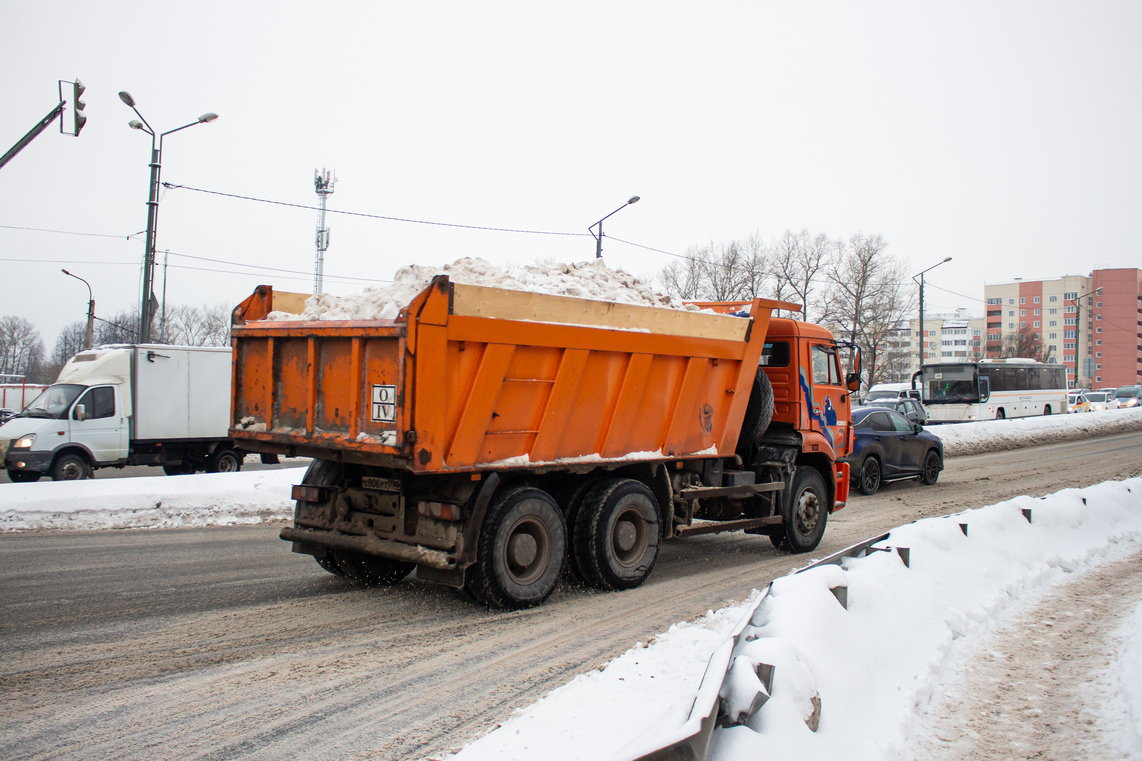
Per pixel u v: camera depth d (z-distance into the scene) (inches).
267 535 395.2
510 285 269.6
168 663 199.8
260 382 280.4
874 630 200.2
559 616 253.4
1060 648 222.4
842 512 519.2
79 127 652.7
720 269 2148.1
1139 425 1393.9
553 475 288.5
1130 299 5388.8
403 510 254.5
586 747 146.8
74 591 273.1
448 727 162.9
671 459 312.7
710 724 122.3
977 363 1451.8
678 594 287.4
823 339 401.1
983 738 162.6
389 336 228.5
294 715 168.2
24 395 1213.7
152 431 668.1
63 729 158.7
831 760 138.6
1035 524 350.0
